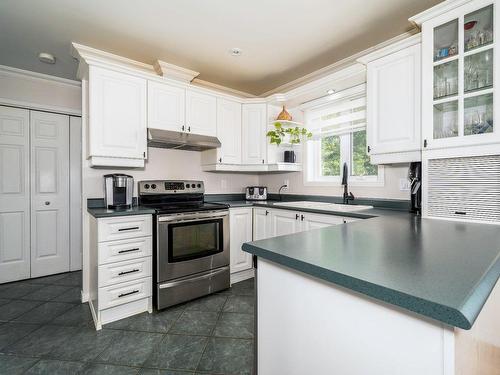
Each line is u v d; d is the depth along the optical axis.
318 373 0.75
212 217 2.54
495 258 0.79
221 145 2.98
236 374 1.49
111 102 2.29
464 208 1.59
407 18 2.07
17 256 2.93
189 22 2.11
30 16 2.01
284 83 3.38
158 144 2.78
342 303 0.69
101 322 1.97
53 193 3.14
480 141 1.51
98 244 1.94
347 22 2.12
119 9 1.94
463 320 0.45
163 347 1.73
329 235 1.14
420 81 1.79
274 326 0.89
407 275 0.64
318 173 3.17
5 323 2.02
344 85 2.58
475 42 1.55
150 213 2.19
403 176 2.31
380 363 0.61
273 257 0.85
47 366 1.55
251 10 1.97
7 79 2.85
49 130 3.12
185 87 2.74
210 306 2.30
